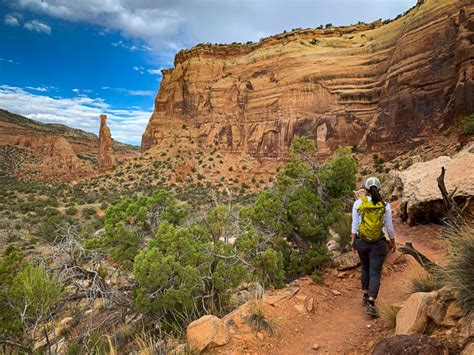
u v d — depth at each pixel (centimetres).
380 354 271
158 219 893
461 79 3978
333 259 684
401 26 6694
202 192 6288
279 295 532
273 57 8719
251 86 8881
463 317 293
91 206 5644
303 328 441
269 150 8031
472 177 747
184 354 396
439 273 381
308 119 7362
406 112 5006
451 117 4300
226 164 8262
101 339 577
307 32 8750
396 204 1235
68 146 13812
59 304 721
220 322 435
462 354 262
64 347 625
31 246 2372
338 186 788
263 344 407
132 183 7681
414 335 276
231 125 8806
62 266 741
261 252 633
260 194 782
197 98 9881
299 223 710
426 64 4856
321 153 6912
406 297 449
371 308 432
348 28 8625
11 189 7319
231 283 655
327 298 529
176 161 8388
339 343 388
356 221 462
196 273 636
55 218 3906
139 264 642
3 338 551
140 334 613
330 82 7262
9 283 692
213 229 786
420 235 819
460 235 387
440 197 807
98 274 792
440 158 1199
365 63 7038
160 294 635
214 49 10406
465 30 4141
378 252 448
